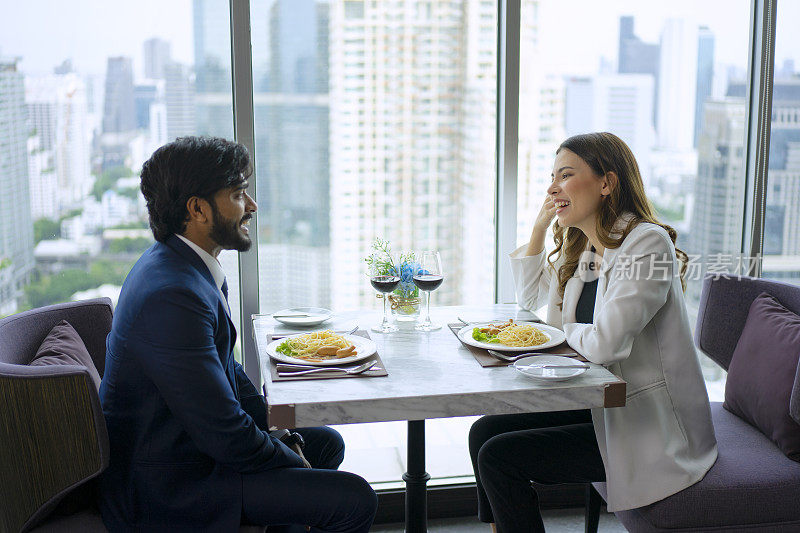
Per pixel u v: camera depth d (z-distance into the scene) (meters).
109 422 1.71
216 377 1.66
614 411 1.98
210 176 1.73
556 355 1.94
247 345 2.66
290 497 1.74
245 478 1.73
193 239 1.80
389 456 2.83
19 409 1.64
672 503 1.92
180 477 1.70
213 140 1.78
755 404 2.23
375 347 1.97
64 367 1.65
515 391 1.72
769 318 2.32
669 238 2.03
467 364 1.90
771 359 2.23
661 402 1.99
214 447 1.65
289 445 1.99
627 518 2.07
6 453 1.66
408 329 2.21
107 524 1.71
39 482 1.67
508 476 2.02
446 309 2.45
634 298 1.91
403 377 1.81
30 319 2.04
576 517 2.74
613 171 2.11
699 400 2.03
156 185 1.74
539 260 2.43
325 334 2.03
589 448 2.04
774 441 2.14
